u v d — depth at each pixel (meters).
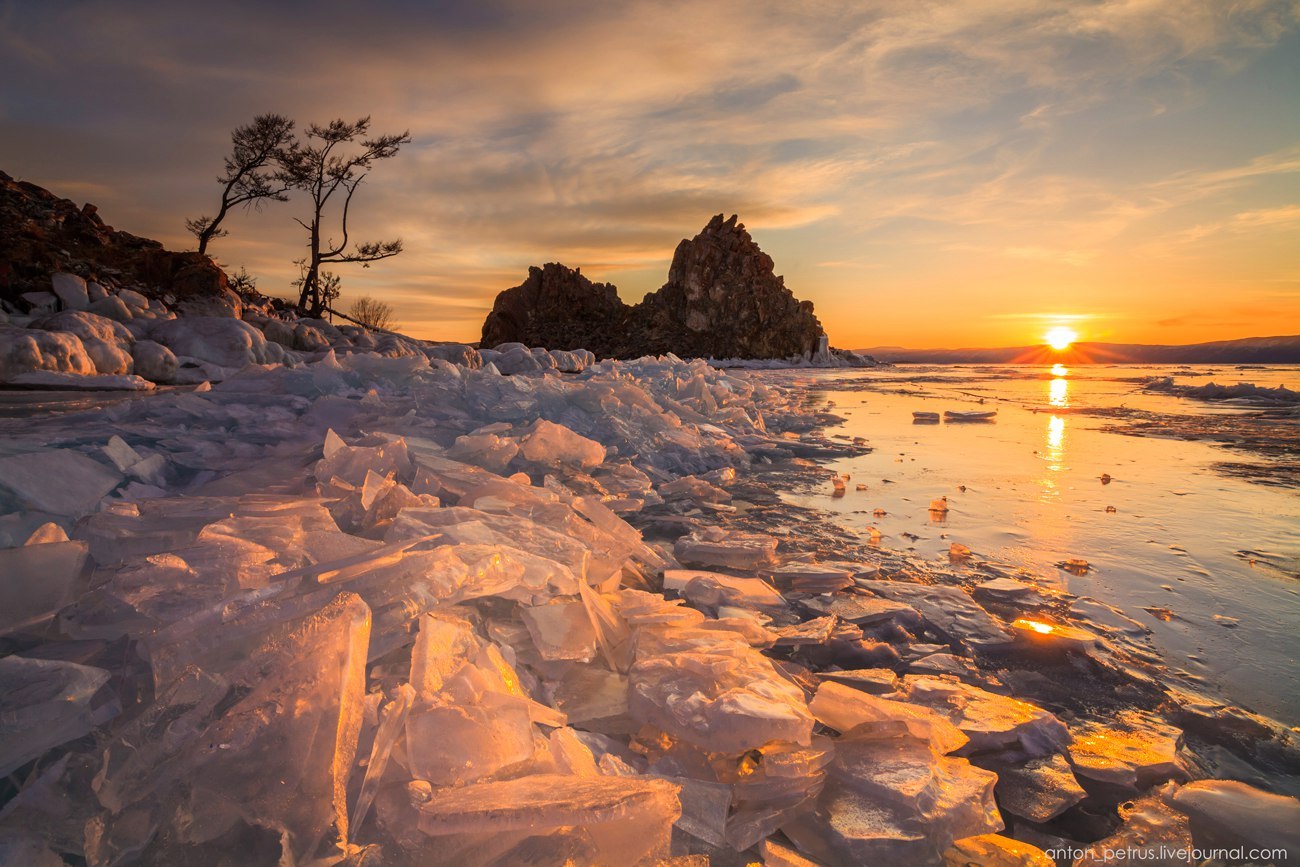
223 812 1.05
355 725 1.16
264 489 2.80
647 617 1.97
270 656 1.25
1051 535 3.36
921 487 4.59
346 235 25.98
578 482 3.85
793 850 1.24
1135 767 1.48
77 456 2.65
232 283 23.64
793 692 1.60
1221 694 1.82
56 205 19.06
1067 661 2.00
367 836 1.08
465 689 1.36
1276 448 6.45
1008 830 1.33
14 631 1.35
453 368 6.16
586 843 1.13
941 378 26.83
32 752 1.08
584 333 71.75
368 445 3.46
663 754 1.49
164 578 1.48
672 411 7.43
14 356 8.52
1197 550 3.11
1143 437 7.38
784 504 4.08
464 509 2.31
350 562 1.56
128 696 1.24
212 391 5.14
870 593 2.56
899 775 1.38
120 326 10.70
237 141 23.36
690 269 68.81
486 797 1.11
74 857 1.01
